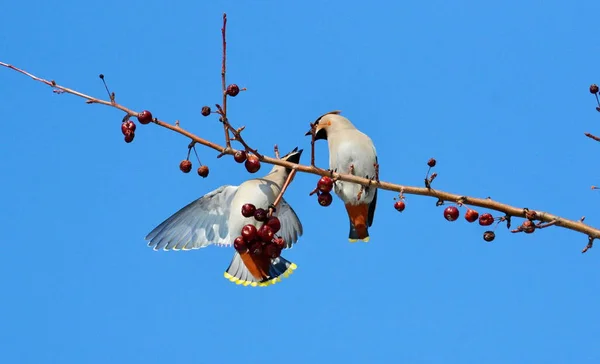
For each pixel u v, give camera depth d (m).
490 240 9.55
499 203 9.59
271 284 12.38
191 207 12.33
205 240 12.31
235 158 9.26
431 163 9.73
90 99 9.04
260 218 9.44
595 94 10.36
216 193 12.24
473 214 9.66
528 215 9.48
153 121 9.14
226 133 9.21
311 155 9.64
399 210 9.75
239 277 12.35
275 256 9.48
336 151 12.78
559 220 9.41
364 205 12.36
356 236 12.52
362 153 12.63
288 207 12.50
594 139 10.29
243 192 11.54
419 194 9.75
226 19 9.01
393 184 9.80
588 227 9.41
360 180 9.73
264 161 9.41
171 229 12.35
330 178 9.69
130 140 9.20
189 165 9.52
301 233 12.59
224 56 9.03
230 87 9.14
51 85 8.88
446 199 9.70
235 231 11.45
